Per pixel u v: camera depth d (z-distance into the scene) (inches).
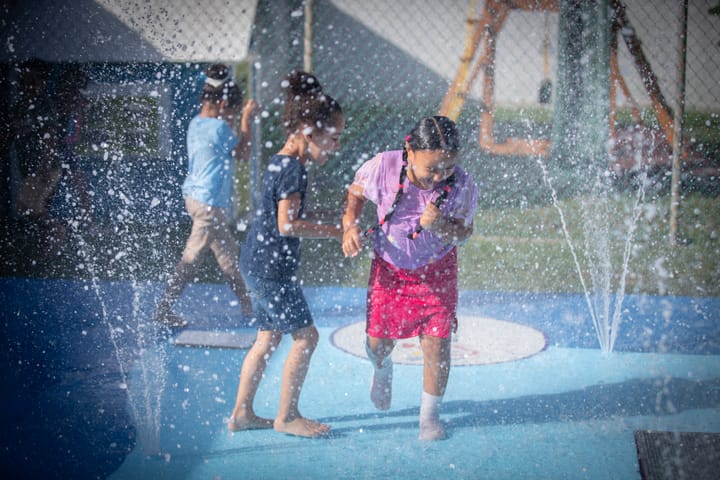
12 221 290.5
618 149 378.9
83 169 296.0
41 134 291.7
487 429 120.5
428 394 117.7
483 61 416.2
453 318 119.9
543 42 441.1
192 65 295.9
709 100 455.8
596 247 269.3
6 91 292.7
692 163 398.6
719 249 265.4
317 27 601.6
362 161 404.2
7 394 134.2
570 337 172.9
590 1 356.2
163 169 299.0
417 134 109.3
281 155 120.1
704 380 143.9
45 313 189.3
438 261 119.3
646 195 343.6
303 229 115.6
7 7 289.3
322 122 119.0
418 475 103.5
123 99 297.6
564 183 362.6
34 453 109.9
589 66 361.7
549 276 234.8
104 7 297.4
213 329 177.8
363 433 119.6
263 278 117.2
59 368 148.6
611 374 147.5
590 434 118.2
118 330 176.7
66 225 283.3
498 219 311.4
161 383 141.4
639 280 230.4
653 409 128.6
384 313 120.8
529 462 107.8
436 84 592.7
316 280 232.5
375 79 585.9
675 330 178.5
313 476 103.2
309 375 147.7
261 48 410.6
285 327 117.9
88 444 113.6
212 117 187.2
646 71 354.6
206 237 183.0
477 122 476.4
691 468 103.0
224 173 183.8
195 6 301.1
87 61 292.7
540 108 520.7
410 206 118.3
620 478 102.3
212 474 104.0
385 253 120.3
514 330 178.9
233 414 119.9
